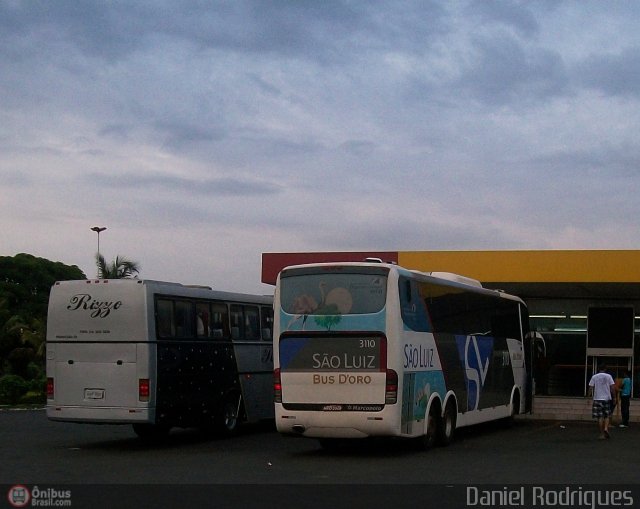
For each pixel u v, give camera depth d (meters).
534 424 29.08
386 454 18.98
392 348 17.91
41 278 61.56
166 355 20.17
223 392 22.55
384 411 17.78
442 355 20.64
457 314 21.97
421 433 19.19
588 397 32.72
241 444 21.48
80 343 19.92
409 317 18.70
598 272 30.69
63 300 20.17
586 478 15.04
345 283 18.36
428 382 19.64
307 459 18.03
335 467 16.59
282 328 18.61
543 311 38.25
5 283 59.06
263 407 24.52
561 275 30.94
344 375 18.06
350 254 32.38
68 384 19.94
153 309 19.91
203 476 15.13
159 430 22.98
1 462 17.38
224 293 22.97
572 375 37.78
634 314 37.50
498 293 25.69
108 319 19.80
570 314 38.03
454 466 16.78
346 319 18.16
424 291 19.80
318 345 18.31
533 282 31.53
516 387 27.02
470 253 31.66
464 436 24.19
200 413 21.52
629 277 30.42
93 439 22.83
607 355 37.31
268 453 19.30
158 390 19.83
